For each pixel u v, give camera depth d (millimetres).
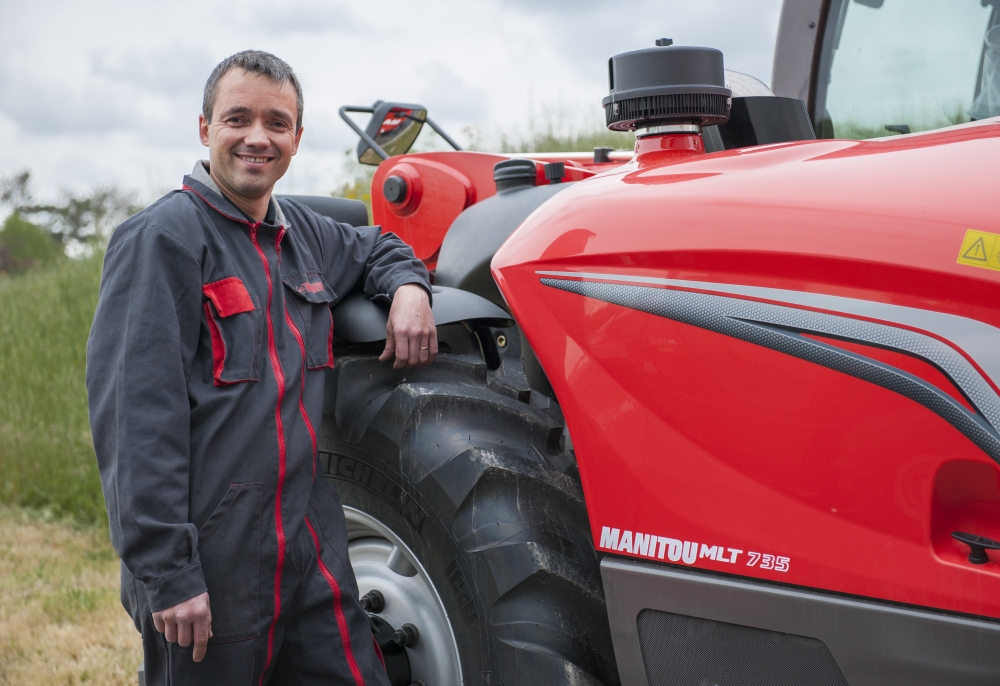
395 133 3152
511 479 1664
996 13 1851
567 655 1566
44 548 4152
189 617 1401
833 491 1242
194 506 1460
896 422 1193
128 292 1470
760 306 1283
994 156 1223
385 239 1927
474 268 2041
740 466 1310
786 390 1266
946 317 1156
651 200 1418
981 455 1143
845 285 1223
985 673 1156
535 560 1599
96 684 2701
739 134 1795
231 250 1561
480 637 1646
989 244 1132
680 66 1570
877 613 1216
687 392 1347
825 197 1273
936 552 1191
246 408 1492
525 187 2105
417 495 1742
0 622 3215
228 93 1573
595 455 1437
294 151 1644
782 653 1301
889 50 2002
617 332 1407
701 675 1373
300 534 1538
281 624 1532
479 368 1873
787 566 1280
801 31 2109
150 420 1407
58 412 5320
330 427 1901
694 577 1354
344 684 1575
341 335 1844
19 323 6477
